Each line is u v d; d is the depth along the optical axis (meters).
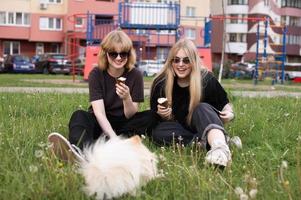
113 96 5.00
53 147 3.81
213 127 4.25
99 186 3.02
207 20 24.98
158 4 22.38
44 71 37.19
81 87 16.03
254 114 7.18
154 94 5.03
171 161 3.96
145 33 28.11
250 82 27.59
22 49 47.31
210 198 3.07
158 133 4.81
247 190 3.19
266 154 4.49
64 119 6.25
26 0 46.50
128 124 5.05
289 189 3.15
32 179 3.24
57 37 47.50
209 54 20.81
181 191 3.26
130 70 5.09
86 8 46.00
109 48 4.90
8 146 4.48
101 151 3.27
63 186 3.16
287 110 8.10
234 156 4.39
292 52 58.28
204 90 4.81
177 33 22.36
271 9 57.28
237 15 55.81
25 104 8.02
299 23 59.16
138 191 3.10
